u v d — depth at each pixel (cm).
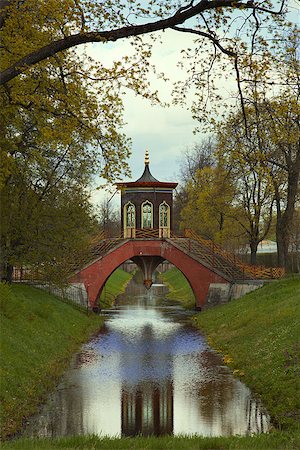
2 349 2369
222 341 3300
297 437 1464
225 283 5025
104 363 2909
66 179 3884
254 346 2789
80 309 4712
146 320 4719
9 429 1780
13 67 1445
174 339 3678
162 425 1881
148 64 1564
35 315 3338
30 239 3762
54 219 3856
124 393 2306
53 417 1980
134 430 1834
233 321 3656
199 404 2123
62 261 4044
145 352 3219
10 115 2302
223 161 2486
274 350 2506
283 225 3881
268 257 7256
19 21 1550
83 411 2050
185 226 7469
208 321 4188
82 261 5025
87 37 1424
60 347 3102
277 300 3494
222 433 1775
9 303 2931
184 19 1386
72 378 2569
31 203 3697
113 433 1800
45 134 1628
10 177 3334
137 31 1415
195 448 1420
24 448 1296
